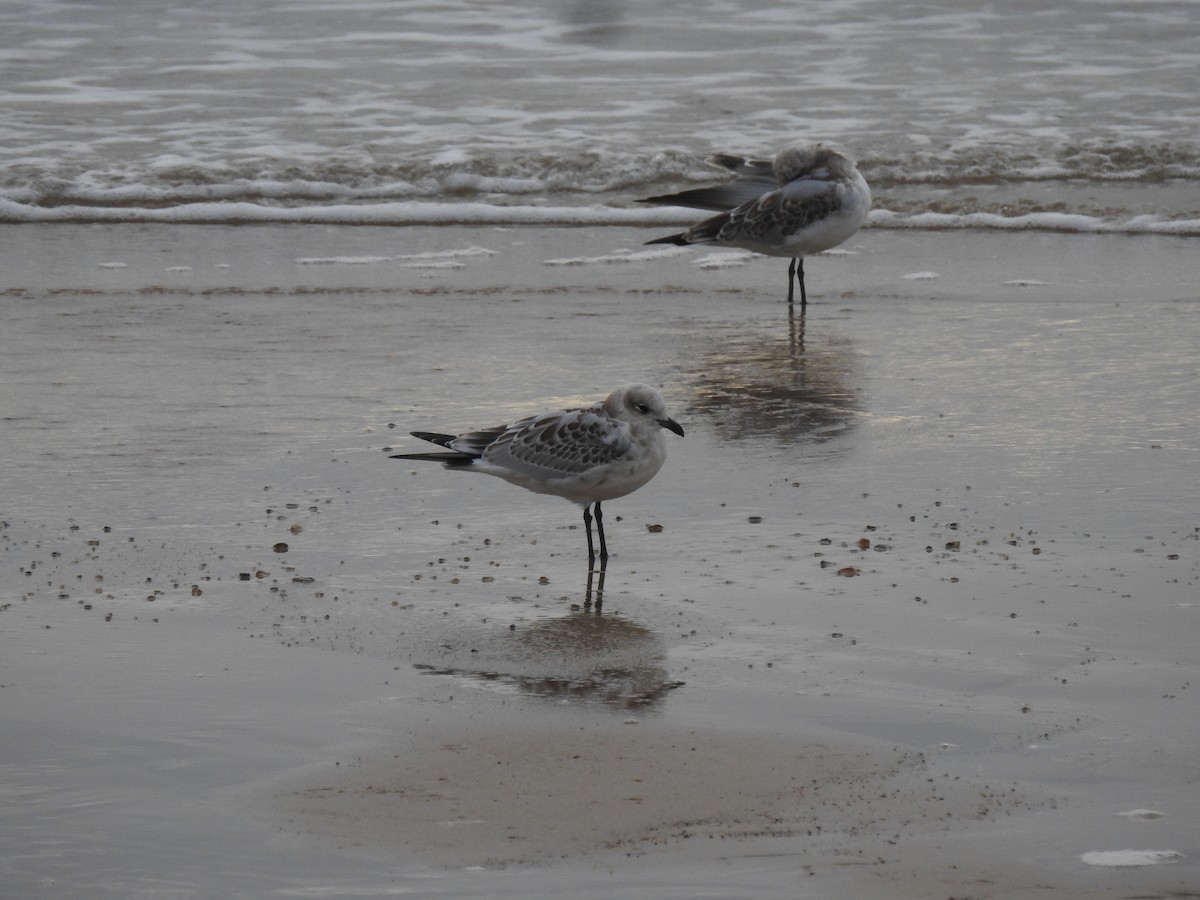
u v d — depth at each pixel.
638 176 31.88
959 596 11.59
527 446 12.69
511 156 32.47
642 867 7.56
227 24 42.91
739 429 16.59
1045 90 36.50
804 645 10.67
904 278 25.20
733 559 12.60
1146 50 39.72
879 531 13.23
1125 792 8.35
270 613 11.41
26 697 9.75
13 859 7.69
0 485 14.58
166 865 7.62
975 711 9.48
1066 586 11.74
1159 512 13.54
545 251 27.55
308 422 16.80
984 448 15.71
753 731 9.22
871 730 9.23
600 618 11.29
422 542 13.16
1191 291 23.47
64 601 11.62
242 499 14.25
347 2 45.16
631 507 14.13
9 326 21.45
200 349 20.19
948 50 40.19
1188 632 10.75
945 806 8.20
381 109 35.84
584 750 8.95
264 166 31.95
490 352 20.11
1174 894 7.28
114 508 13.94
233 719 9.44
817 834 7.89
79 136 33.50
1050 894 7.28
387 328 21.52
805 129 33.97
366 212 30.00
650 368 19.28
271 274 25.33
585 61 39.91
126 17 43.22
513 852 7.72
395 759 8.84
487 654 10.58
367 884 7.41
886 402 17.64
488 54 40.50
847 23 43.00
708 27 42.88
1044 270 25.39
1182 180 31.03
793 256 23.56
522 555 12.82
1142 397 17.53
